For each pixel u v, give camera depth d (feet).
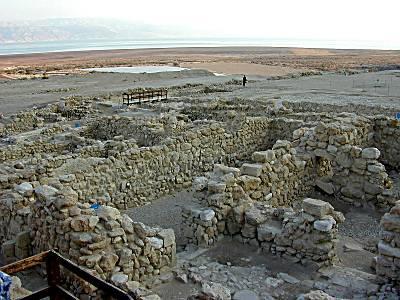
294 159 45.52
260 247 34.83
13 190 37.42
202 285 28.35
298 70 221.66
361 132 55.11
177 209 46.42
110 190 45.29
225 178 36.73
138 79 175.52
